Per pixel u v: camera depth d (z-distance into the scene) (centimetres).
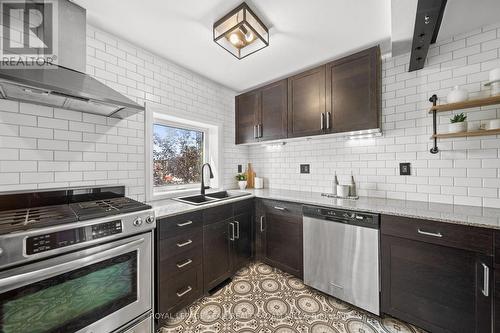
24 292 85
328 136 209
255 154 298
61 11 128
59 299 94
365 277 150
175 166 237
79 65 134
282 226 205
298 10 137
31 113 128
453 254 120
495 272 108
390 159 190
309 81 204
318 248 176
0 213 109
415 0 114
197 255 167
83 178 149
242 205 215
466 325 117
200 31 159
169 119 220
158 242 138
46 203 130
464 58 157
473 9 133
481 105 145
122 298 115
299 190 255
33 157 129
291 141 253
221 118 266
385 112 191
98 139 157
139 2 131
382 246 144
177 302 150
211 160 267
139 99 182
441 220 122
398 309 139
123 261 116
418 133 176
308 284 182
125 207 125
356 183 210
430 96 170
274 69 222
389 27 154
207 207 176
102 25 153
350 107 179
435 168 169
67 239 93
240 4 132
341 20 147
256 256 231
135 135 179
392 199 188
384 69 190
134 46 179
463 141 158
